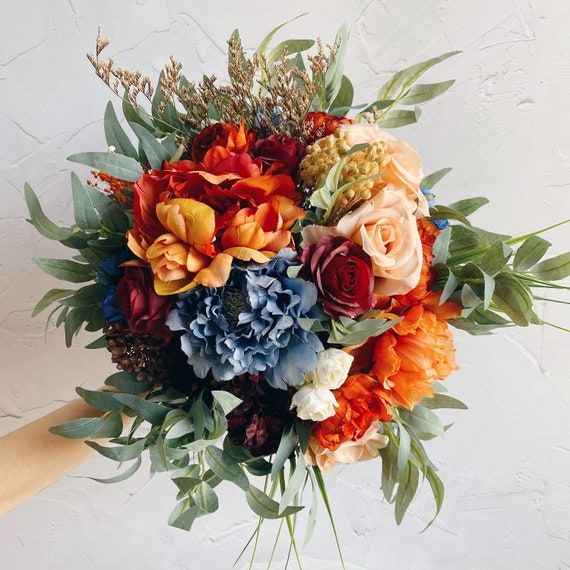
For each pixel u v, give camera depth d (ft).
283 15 2.95
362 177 1.85
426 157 3.03
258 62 2.17
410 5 2.93
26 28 2.88
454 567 3.38
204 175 1.76
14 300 3.04
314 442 2.00
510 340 3.17
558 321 3.14
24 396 3.13
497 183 3.05
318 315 1.89
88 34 2.91
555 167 3.03
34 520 3.23
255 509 1.92
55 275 2.03
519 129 3.01
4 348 3.07
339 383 1.87
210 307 1.79
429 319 1.96
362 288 1.82
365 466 3.28
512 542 3.35
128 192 2.06
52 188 3.00
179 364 1.99
